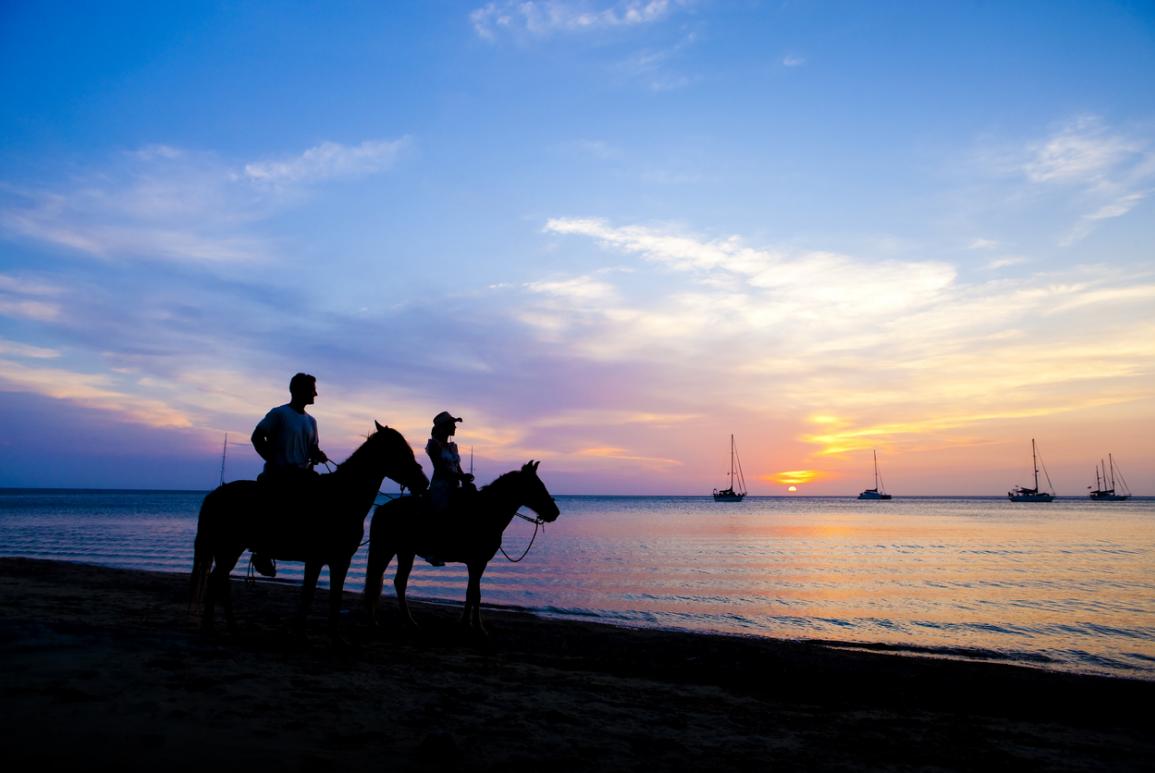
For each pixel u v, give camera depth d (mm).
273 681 6508
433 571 27453
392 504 11164
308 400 8977
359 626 11438
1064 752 6855
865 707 8594
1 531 51500
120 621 9906
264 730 4988
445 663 8742
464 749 5098
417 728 5527
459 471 10844
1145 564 32312
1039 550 40812
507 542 47625
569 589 22812
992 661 12938
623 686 8547
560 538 52031
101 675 6004
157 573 19781
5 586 14125
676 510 151000
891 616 18219
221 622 10711
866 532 62000
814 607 19578
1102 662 13195
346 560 8820
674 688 8805
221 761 4301
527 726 5941
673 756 5559
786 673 10398
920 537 54344
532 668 9180
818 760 5848
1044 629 16625
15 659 6309
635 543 46281
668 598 20984
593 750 5453
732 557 35375
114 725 4734
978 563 32562
